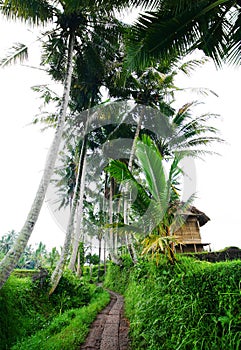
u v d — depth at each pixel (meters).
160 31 3.49
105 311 6.73
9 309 5.43
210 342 2.24
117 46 8.68
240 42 3.68
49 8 7.36
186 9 3.27
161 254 4.29
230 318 2.10
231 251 8.33
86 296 8.71
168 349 2.86
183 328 2.75
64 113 6.62
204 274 2.78
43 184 5.66
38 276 7.91
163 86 10.01
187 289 3.04
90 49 8.67
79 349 3.79
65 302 7.37
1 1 6.88
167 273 3.82
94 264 21.77
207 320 2.44
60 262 8.05
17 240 5.25
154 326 3.45
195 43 3.82
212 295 2.56
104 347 3.83
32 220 5.45
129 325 4.94
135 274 6.12
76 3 4.08
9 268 4.97
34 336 4.68
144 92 9.92
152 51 3.69
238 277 2.33
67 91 7.04
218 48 3.87
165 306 3.52
